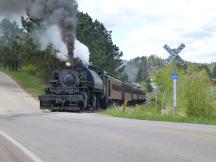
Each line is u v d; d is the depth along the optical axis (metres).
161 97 47.81
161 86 50.12
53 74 37.03
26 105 44.31
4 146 11.48
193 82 30.12
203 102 29.17
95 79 38.16
